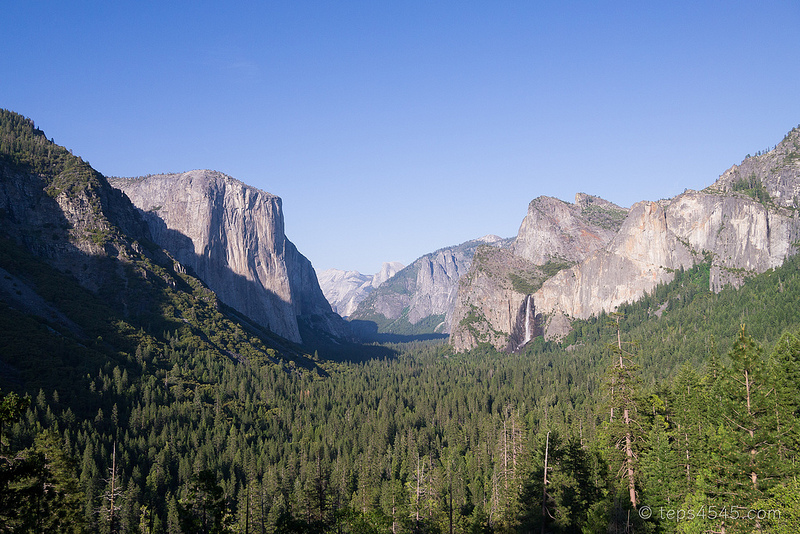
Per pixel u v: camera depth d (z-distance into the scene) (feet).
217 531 221.66
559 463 281.95
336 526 331.36
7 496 179.83
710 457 250.37
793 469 219.82
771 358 291.17
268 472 465.47
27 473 180.96
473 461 506.48
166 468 482.28
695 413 276.21
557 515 262.26
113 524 299.17
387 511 347.77
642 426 251.60
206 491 223.71
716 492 235.40
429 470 458.50
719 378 295.69
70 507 217.56
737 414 239.09
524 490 284.61
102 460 455.63
